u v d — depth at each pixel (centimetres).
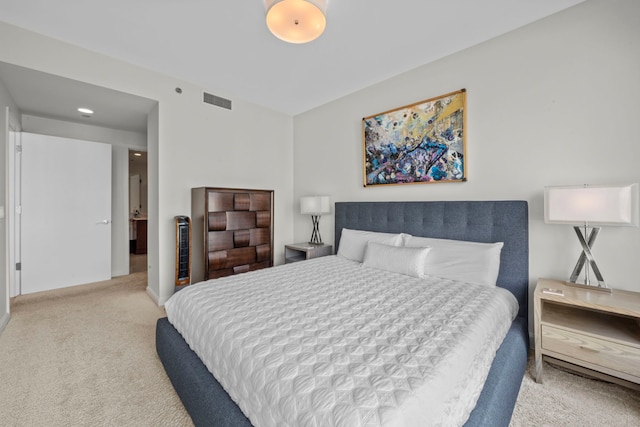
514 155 222
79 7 196
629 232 177
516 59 220
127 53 256
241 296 169
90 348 205
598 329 157
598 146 188
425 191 276
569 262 199
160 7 195
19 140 324
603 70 185
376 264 248
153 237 314
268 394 94
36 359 190
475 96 241
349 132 347
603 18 184
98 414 142
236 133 362
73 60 242
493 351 139
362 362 101
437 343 114
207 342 134
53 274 346
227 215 310
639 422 137
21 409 144
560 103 201
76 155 362
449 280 213
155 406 148
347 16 204
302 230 416
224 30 222
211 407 114
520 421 138
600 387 163
